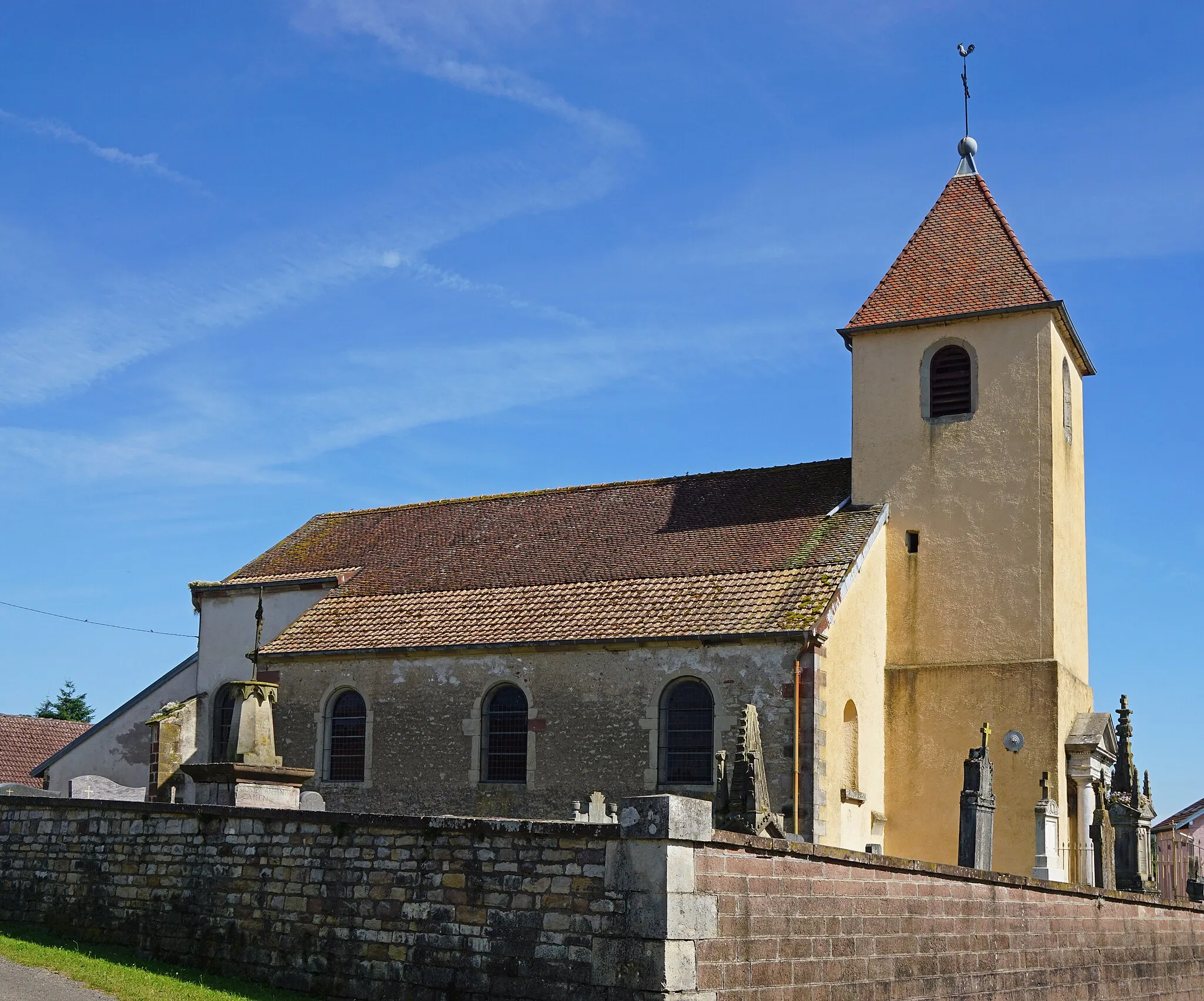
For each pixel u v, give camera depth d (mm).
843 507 33594
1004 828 30750
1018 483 32438
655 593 30906
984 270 34250
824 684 27938
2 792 33438
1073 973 23219
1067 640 32656
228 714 36625
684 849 14422
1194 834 48219
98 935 19781
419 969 16094
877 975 17344
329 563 37938
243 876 18219
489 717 31109
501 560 35062
